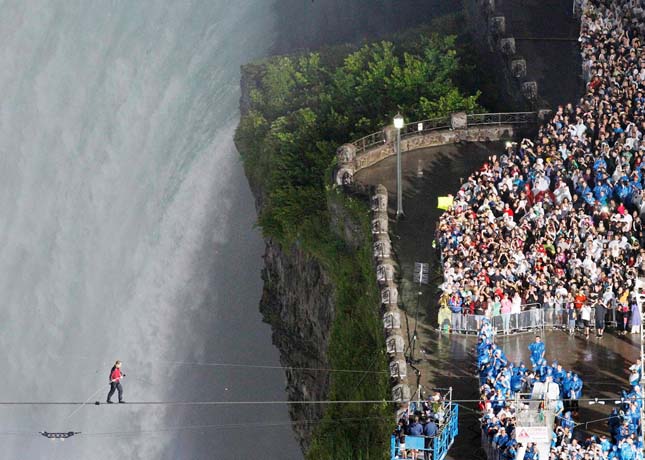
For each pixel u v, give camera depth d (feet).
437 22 467.52
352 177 378.12
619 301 330.75
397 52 450.30
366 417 335.67
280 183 404.98
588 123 368.07
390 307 333.83
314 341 392.47
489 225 339.77
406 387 315.58
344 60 450.30
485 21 437.99
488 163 378.12
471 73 433.48
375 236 354.54
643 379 306.96
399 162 364.58
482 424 302.25
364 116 418.92
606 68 394.11
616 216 338.95
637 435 297.33
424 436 293.23
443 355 328.29
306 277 395.14
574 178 355.36
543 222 342.85
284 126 427.74
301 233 390.01
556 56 428.56
